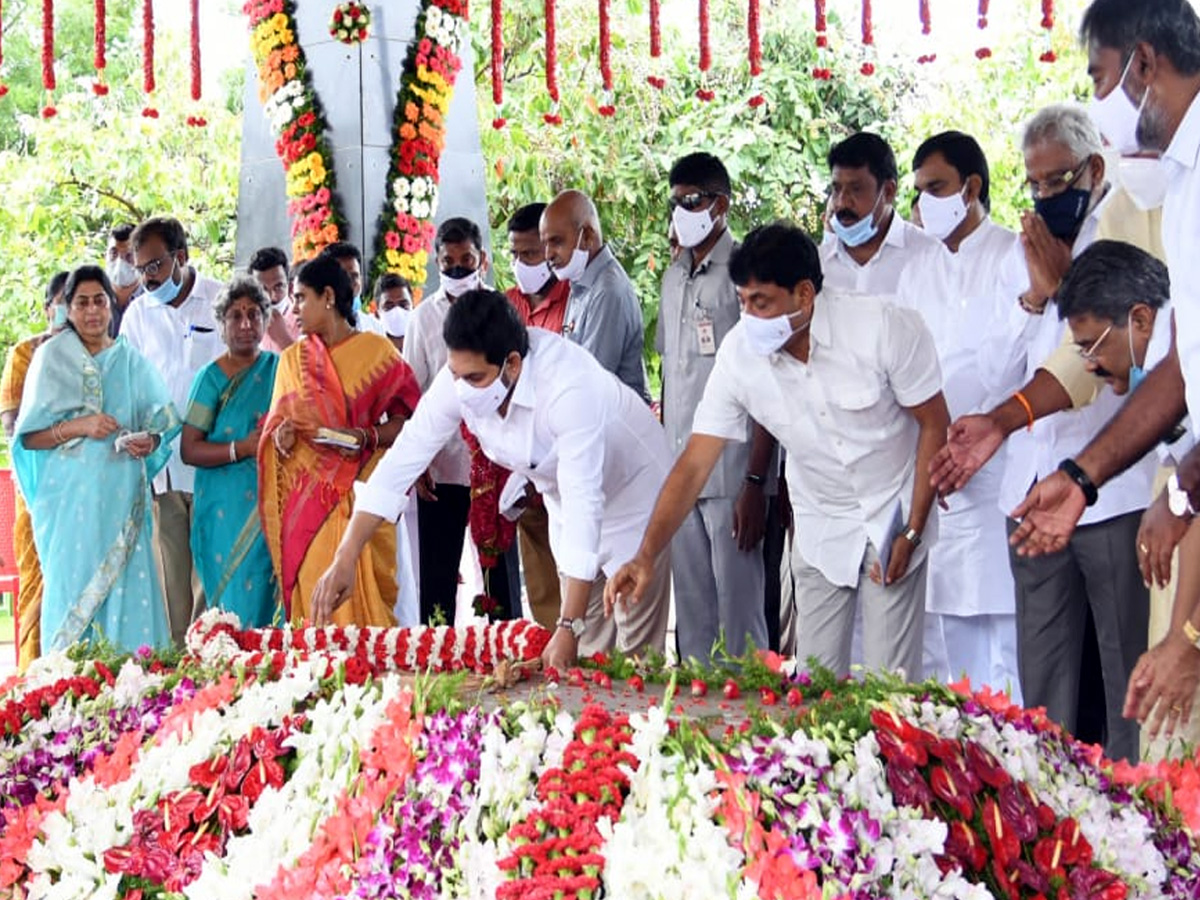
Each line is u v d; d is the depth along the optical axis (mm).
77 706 3219
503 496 5293
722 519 5020
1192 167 2799
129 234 7117
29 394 5812
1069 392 3482
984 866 2434
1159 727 2734
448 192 7707
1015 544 3053
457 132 7754
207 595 5852
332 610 4070
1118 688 3844
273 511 5539
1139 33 2758
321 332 5578
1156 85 2779
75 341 5859
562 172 11305
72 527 5742
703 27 5812
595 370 4082
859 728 2475
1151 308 3363
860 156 4668
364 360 5543
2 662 8094
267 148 7711
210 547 5824
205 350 6508
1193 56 2754
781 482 5383
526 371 3949
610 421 4230
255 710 2916
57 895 2850
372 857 2549
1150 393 2994
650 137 11289
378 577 5480
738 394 3789
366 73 7227
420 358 6098
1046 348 4129
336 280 5559
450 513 5906
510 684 3107
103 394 5836
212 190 12445
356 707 2789
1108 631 3852
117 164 12039
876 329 3688
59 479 5758
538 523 5434
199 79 6695
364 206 7254
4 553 8570
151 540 5883
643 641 4688
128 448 5758
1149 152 2904
